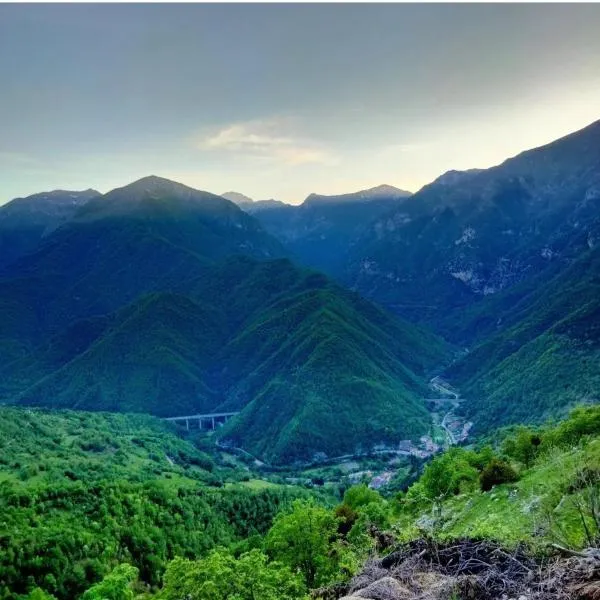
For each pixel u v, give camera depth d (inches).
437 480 3321.9
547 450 3073.3
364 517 2915.8
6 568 3191.4
